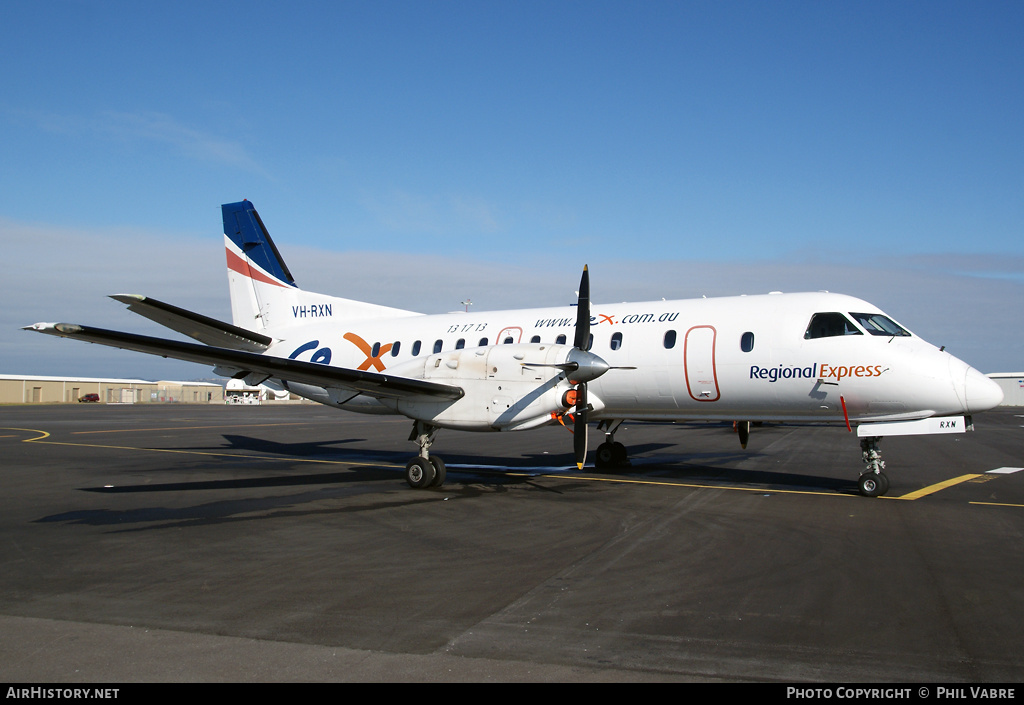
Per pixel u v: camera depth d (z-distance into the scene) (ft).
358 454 56.34
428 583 18.76
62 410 162.61
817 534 24.84
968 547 22.79
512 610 16.46
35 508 30.76
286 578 19.30
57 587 18.43
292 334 54.60
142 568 20.43
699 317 39.27
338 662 13.47
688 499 32.83
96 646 14.30
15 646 14.32
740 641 14.48
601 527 26.30
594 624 15.49
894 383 33.53
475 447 63.21
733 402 38.09
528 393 34.71
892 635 14.80
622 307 42.68
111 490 36.19
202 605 16.88
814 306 36.63
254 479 40.50
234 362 32.68
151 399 293.23
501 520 27.84
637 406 41.24
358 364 50.03
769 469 44.88
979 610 16.39
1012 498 32.89
